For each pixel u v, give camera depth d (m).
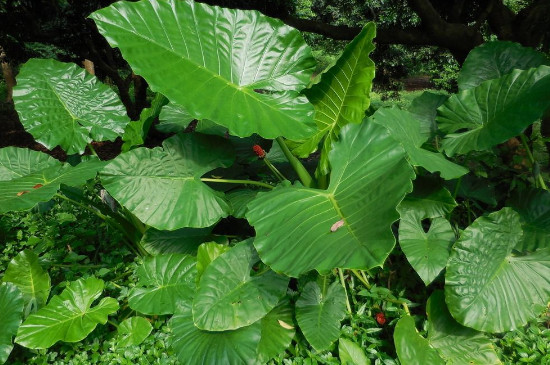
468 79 1.82
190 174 1.50
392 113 1.45
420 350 1.26
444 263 1.30
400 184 1.01
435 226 1.41
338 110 1.56
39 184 1.38
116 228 1.82
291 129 1.33
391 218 0.92
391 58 5.28
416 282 1.57
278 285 1.32
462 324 1.24
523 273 1.29
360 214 1.04
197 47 1.38
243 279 1.33
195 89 1.31
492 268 1.27
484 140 1.37
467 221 1.81
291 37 1.49
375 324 1.43
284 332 1.34
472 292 1.24
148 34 1.30
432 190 1.47
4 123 6.46
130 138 1.65
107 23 1.24
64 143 1.74
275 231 1.11
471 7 3.54
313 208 1.15
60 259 1.86
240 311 1.25
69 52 4.66
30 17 3.96
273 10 3.35
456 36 3.12
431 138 1.85
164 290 1.42
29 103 1.76
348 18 5.73
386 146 1.25
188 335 1.29
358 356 1.28
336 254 0.92
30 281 1.52
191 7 1.40
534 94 1.34
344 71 1.43
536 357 1.29
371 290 1.48
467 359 1.28
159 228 1.38
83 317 1.33
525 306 1.26
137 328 1.37
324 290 1.40
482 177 1.84
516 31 3.11
